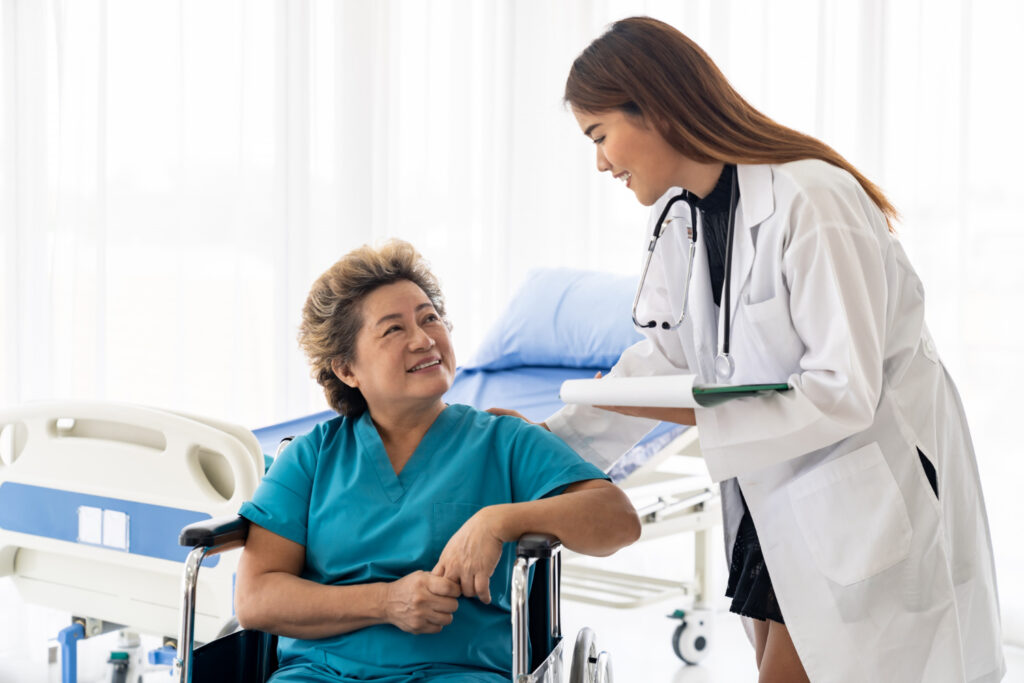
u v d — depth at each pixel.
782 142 1.49
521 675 1.27
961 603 1.59
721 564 3.38
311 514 1.54
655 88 1.46
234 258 3.20
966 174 2.89
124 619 2.05
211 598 1.90
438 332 1.56
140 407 1.94
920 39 2.94
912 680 1.44
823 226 1.40
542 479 1.50
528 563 1.28
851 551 1.46
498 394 2.84
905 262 1.53
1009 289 2.88
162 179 3.09
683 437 2.29
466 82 3.63
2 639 2.92
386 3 3.45
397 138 3.51
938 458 1.54
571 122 3.55
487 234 3.67
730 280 1.53
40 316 2.94
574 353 2.93
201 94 3.14
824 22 3.03
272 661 1.57
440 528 1.48
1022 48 2.84
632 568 3.47
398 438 1.58
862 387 1.38
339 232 3.41
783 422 1.41
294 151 3.26
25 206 2.90
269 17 3.23
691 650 2.82
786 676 1.58
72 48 2.98
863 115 3.01
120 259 3.06
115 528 1.99
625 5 3.42
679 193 1.66
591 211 3.54
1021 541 2.94
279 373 3.25
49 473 2.07
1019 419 2.90
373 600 1.40
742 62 3.16
